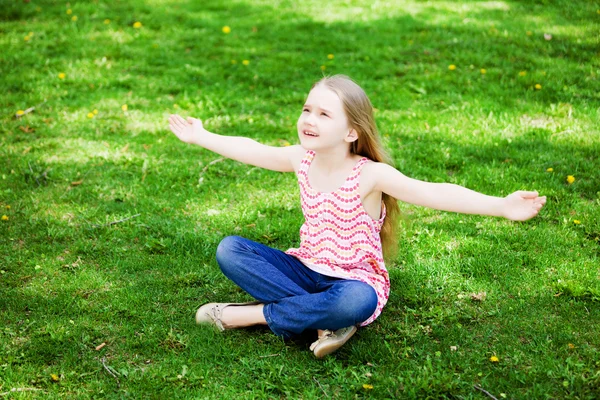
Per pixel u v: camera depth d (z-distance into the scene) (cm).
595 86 613
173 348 305
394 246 334
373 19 830
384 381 276
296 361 295
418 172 482
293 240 406
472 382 278
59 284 356
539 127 545
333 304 284
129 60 713
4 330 312
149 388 276
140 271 371
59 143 534
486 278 358
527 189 450
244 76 672
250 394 273
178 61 712
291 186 471
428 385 273
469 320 324
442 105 597
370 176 296
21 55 715
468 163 494
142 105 611
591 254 377
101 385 278
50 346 302
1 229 410
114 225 419
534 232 400
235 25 823
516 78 636
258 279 305
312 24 819
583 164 481
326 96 292
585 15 791
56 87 645
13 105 602
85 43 755
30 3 886
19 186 465
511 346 302
